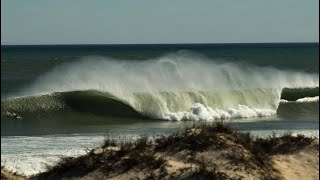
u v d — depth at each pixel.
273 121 90.44
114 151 40.06
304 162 42.69
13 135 70.56
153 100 99.19
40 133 73.06
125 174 37.16
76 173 38.34
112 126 83.38
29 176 40.66
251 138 46.19
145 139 44.06
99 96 100.94
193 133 41.50
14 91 103.50
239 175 37.00
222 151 39.09
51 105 97.44
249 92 110.12
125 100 99.12
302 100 118.94
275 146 45.44
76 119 91.56
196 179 35.94
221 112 100.19
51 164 50.03
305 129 77.06
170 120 95.88
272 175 38.78
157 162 37.62
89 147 60.19
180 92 102.56
